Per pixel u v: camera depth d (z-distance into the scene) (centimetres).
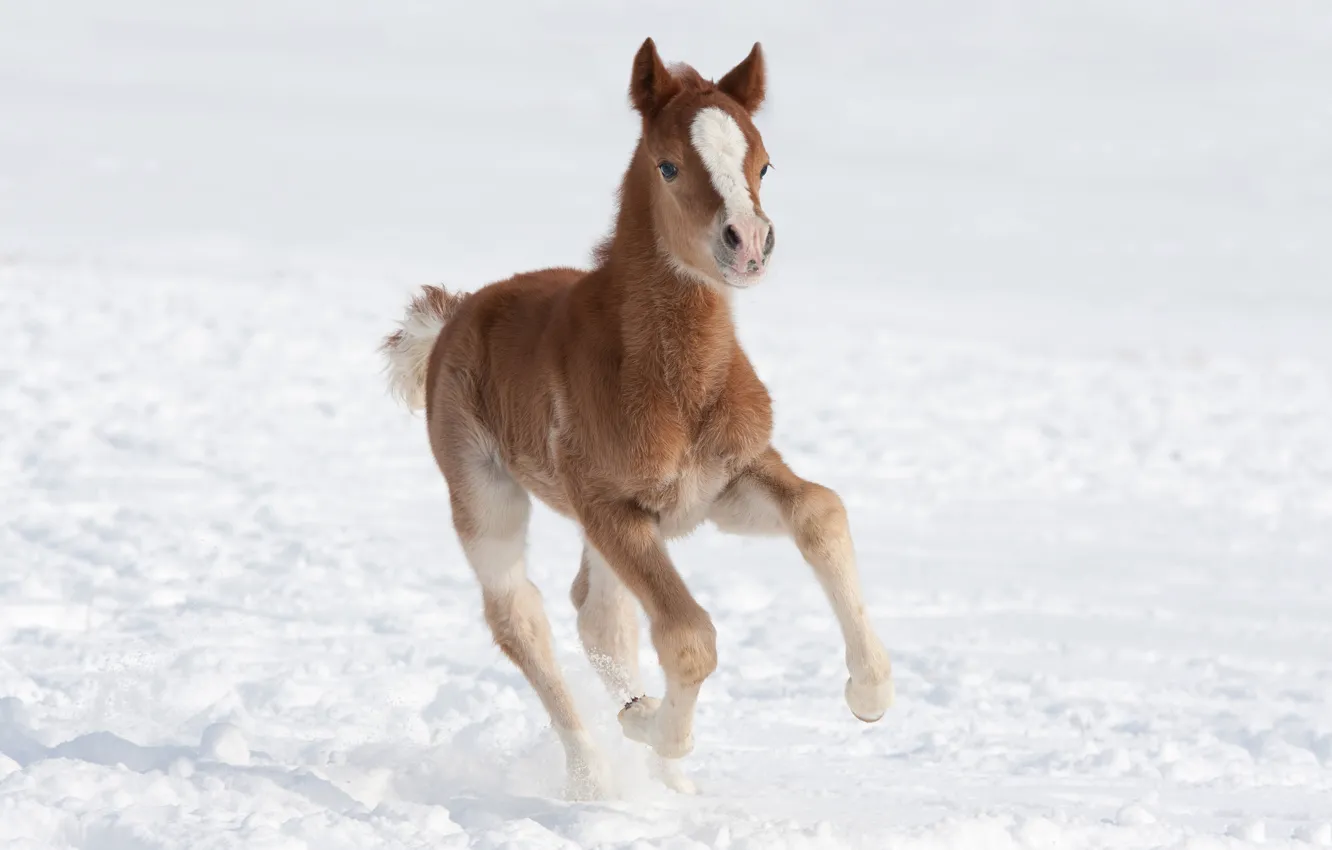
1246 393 2814
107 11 13275
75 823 660
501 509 931
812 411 2325
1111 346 3412
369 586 1314
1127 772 966
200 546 1400
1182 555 1733
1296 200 7712
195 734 895
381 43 13825
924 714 1077
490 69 12712
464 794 794
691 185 780
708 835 717
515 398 898
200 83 10200
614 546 820
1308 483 2162
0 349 2141
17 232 3788
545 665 896
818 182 7244
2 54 10369
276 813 694
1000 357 2956
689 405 813
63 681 986
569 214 5706
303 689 1000
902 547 1667
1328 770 991
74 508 1504
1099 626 1395
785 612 1361
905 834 716
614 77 12744
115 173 5656
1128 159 9194
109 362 2158
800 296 3797
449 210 5534
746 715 1054
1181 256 5691
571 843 685
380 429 2005
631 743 891
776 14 16400
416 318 1068
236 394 2081
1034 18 15950
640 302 816
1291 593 1588
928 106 11225
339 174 6412
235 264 3444
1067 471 2128
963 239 5756
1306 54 14200
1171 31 15150
